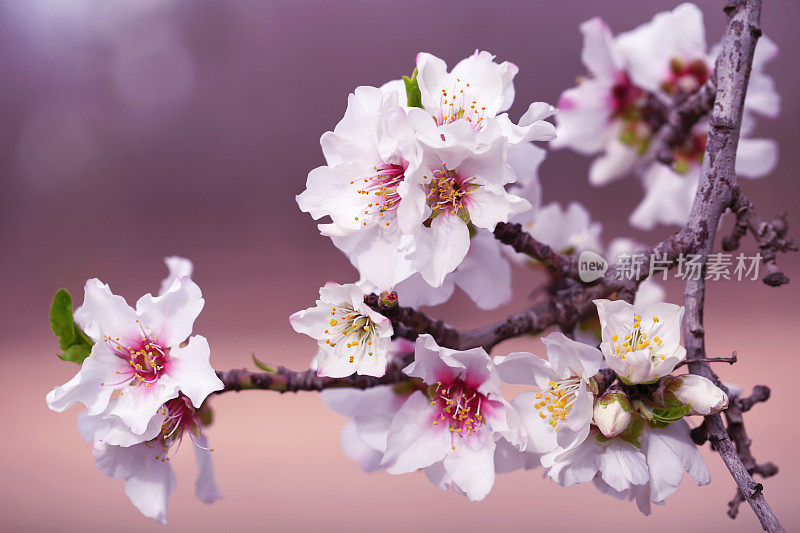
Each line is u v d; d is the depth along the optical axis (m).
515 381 0.54
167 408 0.55
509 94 0.54
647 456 0.53
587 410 0.52
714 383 0.53
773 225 0.55
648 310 0.53
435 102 0.53
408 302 0.56
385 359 0.53
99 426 0.54
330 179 0.54
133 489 0.55
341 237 0.54
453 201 0.53
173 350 0.54
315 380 0.56
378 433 0.57
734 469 0.52
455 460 0.54
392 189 0.53
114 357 0.55
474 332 0.56
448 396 0.54
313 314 0.54
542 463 0.53
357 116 0.54
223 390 0.55
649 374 0.52
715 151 0.55
